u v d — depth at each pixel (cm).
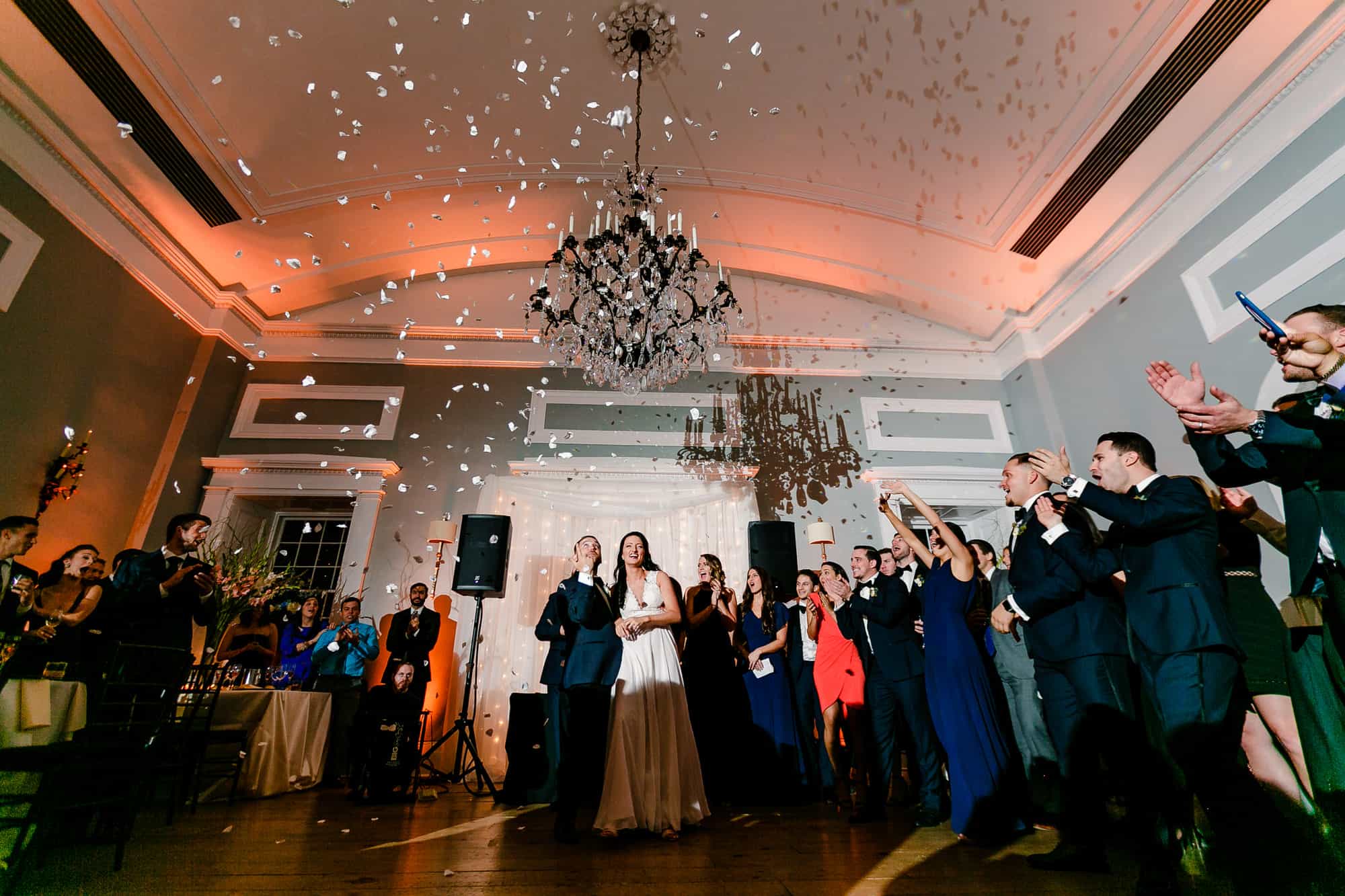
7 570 260
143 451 521
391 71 477
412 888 165
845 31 455
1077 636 192
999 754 232
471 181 586
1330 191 371
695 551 560
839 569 394
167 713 242
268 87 467
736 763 361
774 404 645
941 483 609
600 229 655
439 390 630
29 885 167
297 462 572
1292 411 144
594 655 237
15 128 414
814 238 648
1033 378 617
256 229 564
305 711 394
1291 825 143
